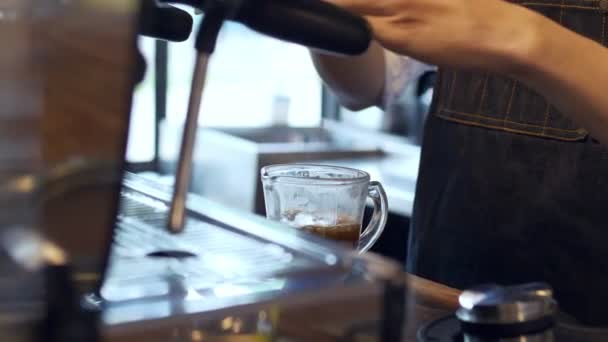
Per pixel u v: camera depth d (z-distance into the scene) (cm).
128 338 68
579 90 96
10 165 67
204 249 80
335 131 275
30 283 67
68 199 68
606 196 125
